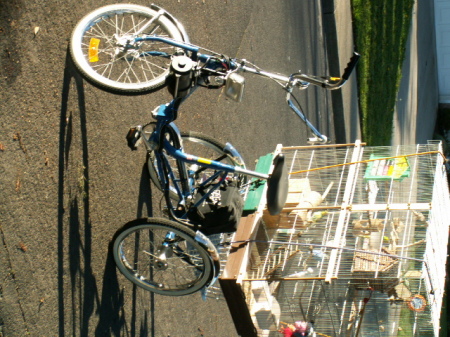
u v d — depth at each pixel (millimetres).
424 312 4383
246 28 7844
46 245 4340
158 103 5840
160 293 4809
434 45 18250
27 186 4230
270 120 8492
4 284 3990
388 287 4430
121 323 5043
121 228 4523
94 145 4895
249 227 4684
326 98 10461
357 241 4875
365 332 4551
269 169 4980
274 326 4602
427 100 17297
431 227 4707
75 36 4441
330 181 5934
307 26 9875
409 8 14484
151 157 4891
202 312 6418
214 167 4238
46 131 4430
